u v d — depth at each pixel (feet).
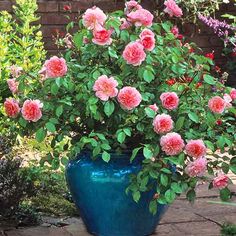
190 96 13.70
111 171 13.57
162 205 13.97
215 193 16.46
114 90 13.10
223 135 13.47
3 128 17.98
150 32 13.50
